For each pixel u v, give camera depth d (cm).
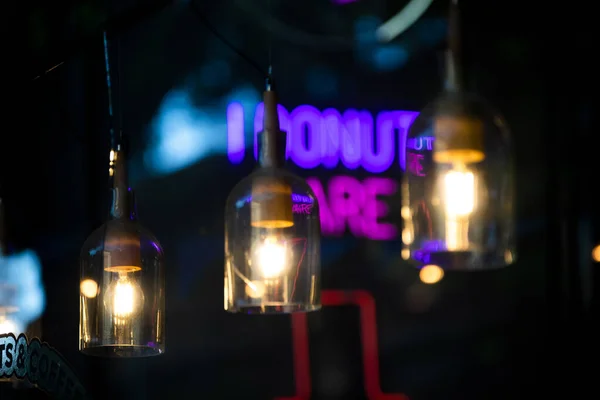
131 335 169
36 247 311
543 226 423
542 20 432
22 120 305
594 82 424
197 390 393
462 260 146
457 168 144
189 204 402
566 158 420
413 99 422
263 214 150
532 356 416
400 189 418
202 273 401
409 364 412
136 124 397
